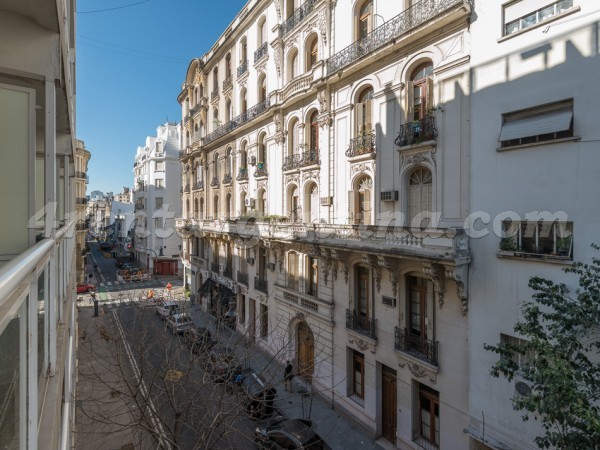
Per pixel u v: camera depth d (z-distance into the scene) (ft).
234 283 75.25
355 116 45.06
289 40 58.49
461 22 32.48
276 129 61.31
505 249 29.22
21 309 7.39
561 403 17.03
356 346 43.32
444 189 34.12
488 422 29.68
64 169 28.19
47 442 10.21
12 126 12.44
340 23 47.26
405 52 38.04
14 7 13.84
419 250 33.27
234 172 79.77
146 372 31.14
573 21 25.40
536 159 27.35
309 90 51.37
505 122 29.53
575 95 25.29
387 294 39.32
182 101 119.96
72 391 30.14
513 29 29.14
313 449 33.27
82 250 117.19
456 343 32.48
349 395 45.03
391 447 38.83
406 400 37.11
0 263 12.14
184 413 26.20
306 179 53.88
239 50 78.18
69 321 29.27
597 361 22.95
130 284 126.52
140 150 171.22
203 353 31.37
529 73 27.71
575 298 24.61
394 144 39.40
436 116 34.94
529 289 27.43
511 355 22.75
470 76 31.89
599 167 24.18
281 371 53.36
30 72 14.61
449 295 33.01
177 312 57.62
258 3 67.72
